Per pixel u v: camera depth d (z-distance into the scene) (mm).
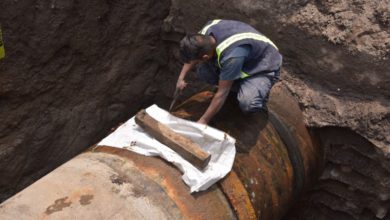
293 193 3424
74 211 2268
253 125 3223
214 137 2816
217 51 2953
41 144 4617
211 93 3441
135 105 5461
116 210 2309
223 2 4336
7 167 4410
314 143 3770
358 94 3727
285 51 4062
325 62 3807
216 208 2609
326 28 3715
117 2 4582
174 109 3436
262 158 3094
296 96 3922
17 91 4172
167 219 2373
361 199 3998
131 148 2750
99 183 2449
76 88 4688
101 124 5133
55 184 2449
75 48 4434
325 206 4332
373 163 3748
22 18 3891
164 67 5465
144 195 2432
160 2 4926
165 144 2748
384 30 3492
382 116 3564
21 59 4062
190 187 2568
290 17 3893
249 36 3037
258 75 3217
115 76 5004
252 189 2895
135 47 5031
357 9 3613
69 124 4793
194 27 4773
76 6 4223
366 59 3562
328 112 3768
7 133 4289
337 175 4023
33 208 2289
